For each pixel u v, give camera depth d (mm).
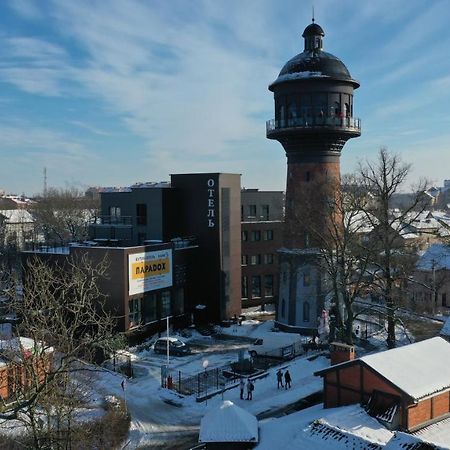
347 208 46844
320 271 51875
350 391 28203
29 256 56625
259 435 27016
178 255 58812
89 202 128000
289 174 55375
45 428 27125
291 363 45094
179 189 62750
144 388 41031
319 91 52062
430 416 27062
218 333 58125
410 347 30000
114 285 51688
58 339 29969
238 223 64000
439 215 123688
